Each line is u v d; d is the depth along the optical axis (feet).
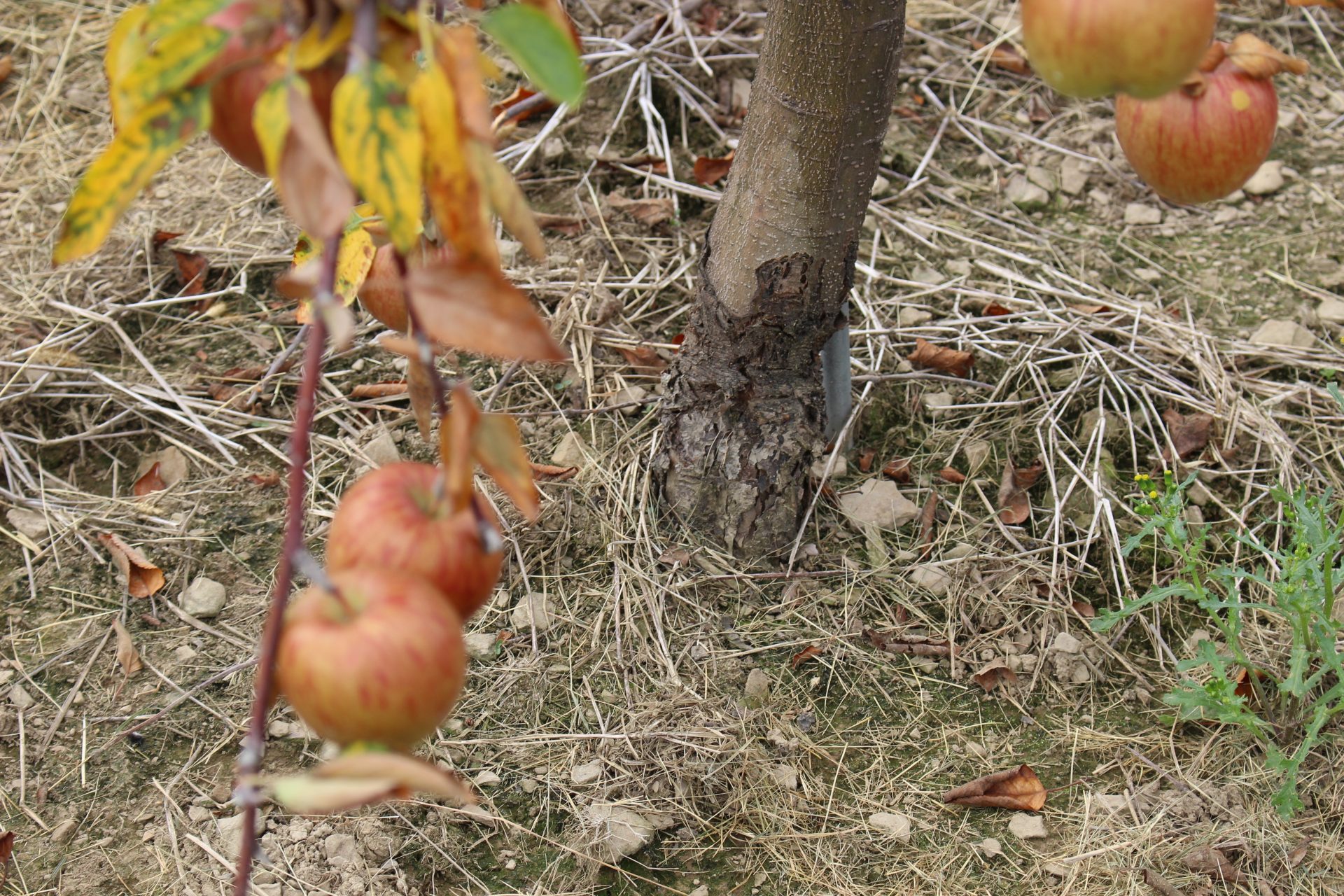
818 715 8.96
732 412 9.19
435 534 6.93
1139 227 10.57
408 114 6.38
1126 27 6.94
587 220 10.33
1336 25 11.96
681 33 10.90
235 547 9.30
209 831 8.60
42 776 8.71
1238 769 8.80
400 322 7.66
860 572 9.31
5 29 11.43
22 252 10.21
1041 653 9.11
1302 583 8.75
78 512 9.37
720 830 8.68
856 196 8.76
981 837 8.68
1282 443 9.58
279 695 8.93
